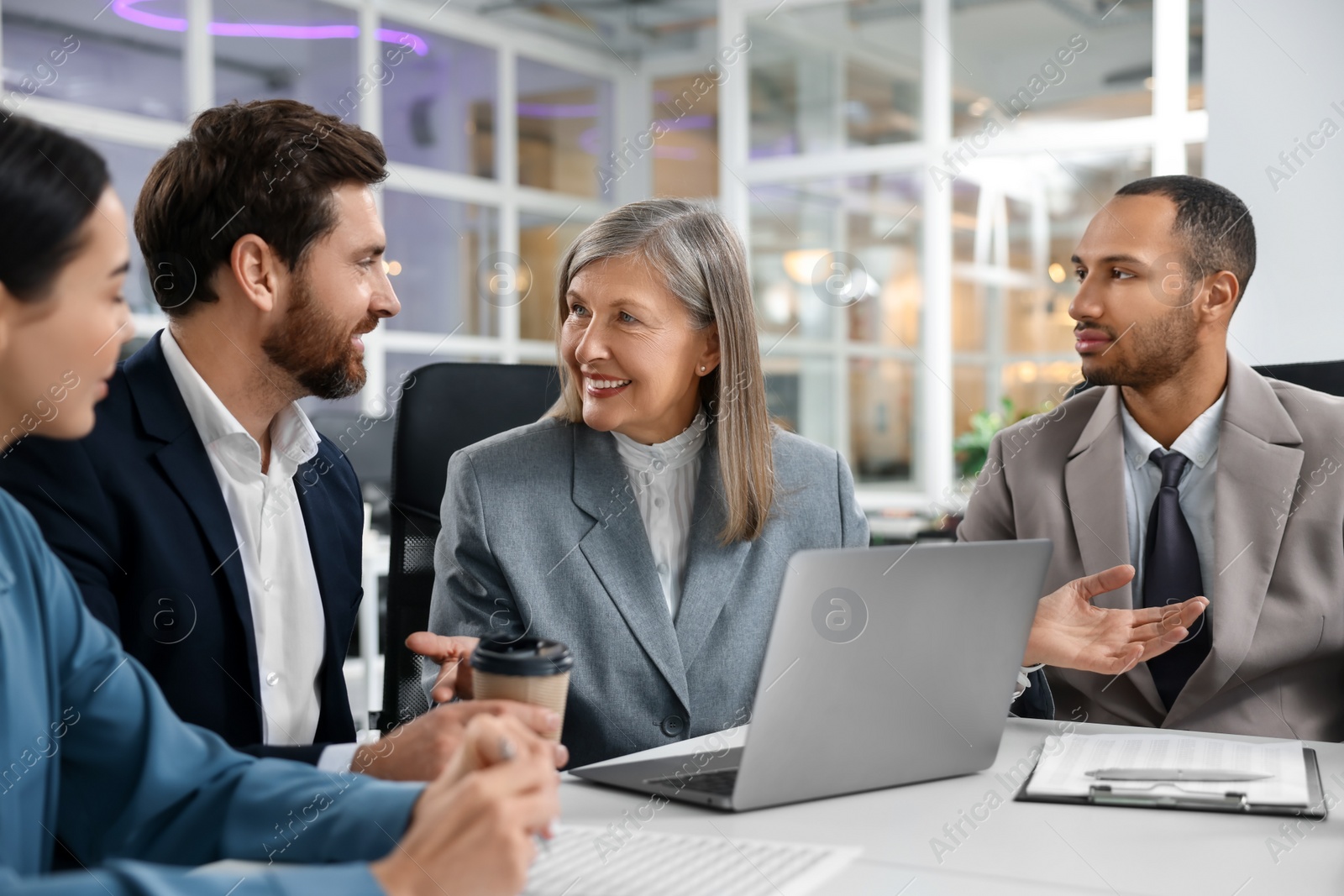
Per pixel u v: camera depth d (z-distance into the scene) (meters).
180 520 1.25
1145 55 4.89
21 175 0.78
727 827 0.89
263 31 4.88
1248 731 1.44
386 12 5.42
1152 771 1.01
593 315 1.40
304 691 1.37
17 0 4.05
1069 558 1.57
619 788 1.01
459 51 5.88
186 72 4.57
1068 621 1.24
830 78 5.39
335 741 1.40
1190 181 1.56
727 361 1.43
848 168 5.38
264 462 1.41
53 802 0.88
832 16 5.37
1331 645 1.43
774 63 5.48
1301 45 2.93
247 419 1.38
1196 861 0.81
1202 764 1.05
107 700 0.91
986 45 5.19
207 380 1.34
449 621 1.39
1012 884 0.76
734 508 1.43
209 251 1.31
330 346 1.37
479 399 1.73
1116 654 1.19
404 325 5.61
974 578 1.00
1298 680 1.46
